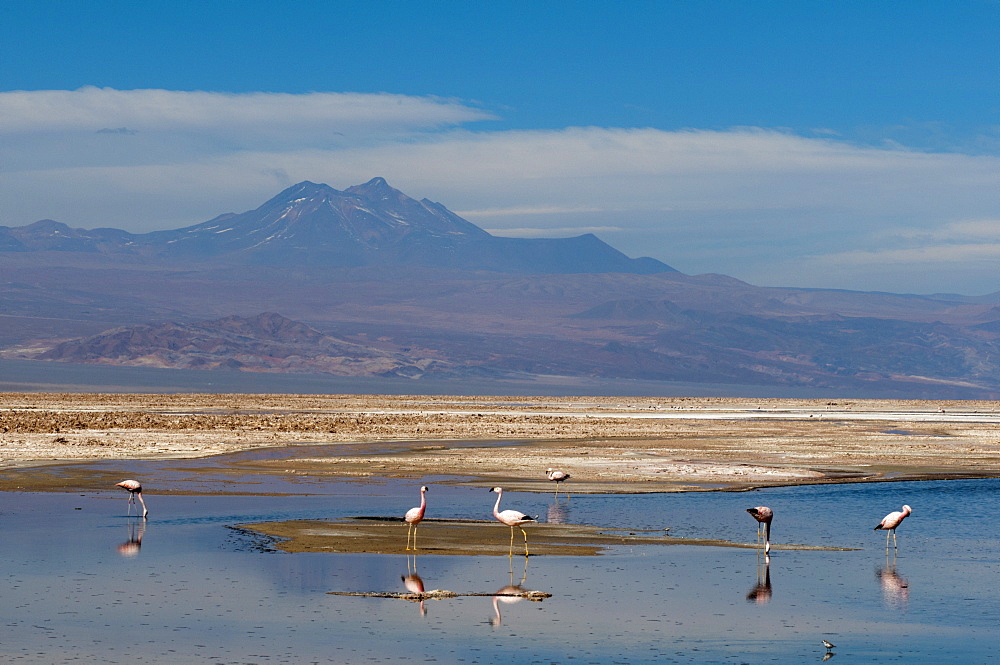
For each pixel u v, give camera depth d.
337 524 64.62
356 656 37.53
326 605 44.28
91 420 150.50
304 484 86.31
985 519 71.75
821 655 38.69
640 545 59.47
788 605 45.91
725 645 39.75
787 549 59.03
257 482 87.38
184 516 67.44
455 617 42.88
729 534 64.12
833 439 145.25
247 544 57.31
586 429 159.00
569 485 87.19
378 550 56.12
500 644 39.22
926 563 55.44
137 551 54.94
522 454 113.94
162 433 135.25
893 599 47.25
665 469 100.00
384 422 165.75
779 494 83.75
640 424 175.38
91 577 48.59
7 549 55.09
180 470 95.38
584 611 44.16
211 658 36.97
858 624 43.09
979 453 125.12
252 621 41.69
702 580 50.53
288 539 58.97
